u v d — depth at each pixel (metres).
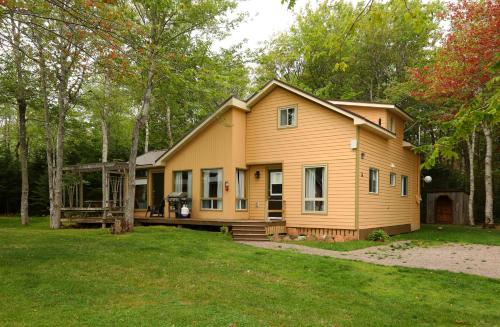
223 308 6.02
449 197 25.55
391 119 18.47
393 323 5.68
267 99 17.80
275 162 17.34
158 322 5.30
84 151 31.12
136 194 22.86
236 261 9.73
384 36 26.73
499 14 15.29
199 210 18.62
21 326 5.08
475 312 6.34
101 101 21.92
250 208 18.11
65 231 16.02
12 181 30.11
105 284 7.26
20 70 18.03
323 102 15.91
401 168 19.58
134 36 11.02
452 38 17.42
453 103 20.00
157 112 32.72
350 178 15.27
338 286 7.67
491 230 20.00
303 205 16.41
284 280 8.01
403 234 18.55
